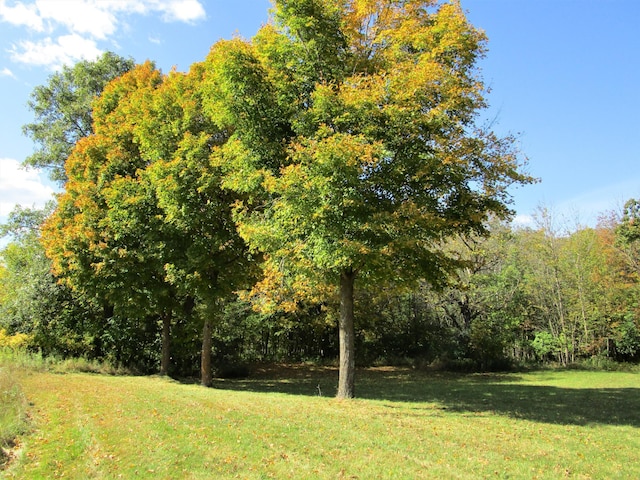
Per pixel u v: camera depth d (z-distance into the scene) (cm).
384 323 3659
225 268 1909
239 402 1204
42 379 1598
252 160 1267
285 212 1138
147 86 2155
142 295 2053
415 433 877
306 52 1268
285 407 1134
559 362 3556
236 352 3048
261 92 1265
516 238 3772
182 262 1830
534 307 3703
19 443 773
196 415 979
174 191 1650
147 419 928
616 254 3478
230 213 1777
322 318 3228
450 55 1259
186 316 2277
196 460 669
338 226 1091
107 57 3105
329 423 939
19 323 2358
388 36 1331
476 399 1548
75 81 3100
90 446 746
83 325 2434
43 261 2508
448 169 1198
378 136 1152
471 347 3219
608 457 765
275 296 2158
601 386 2117
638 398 1612
